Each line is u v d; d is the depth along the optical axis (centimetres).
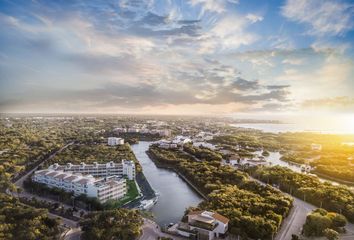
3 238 19362
